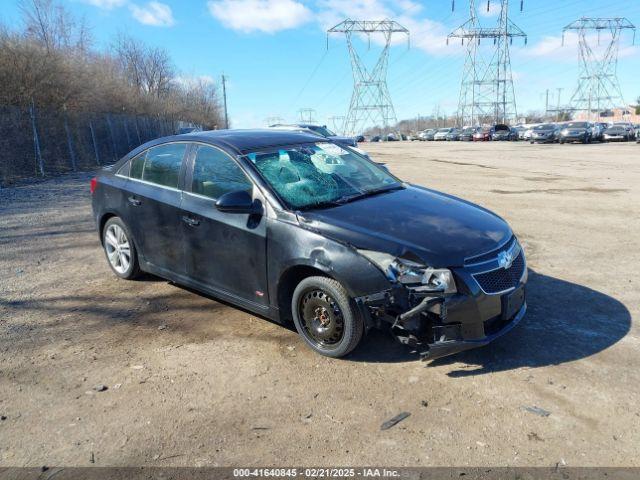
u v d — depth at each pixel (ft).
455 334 11.14
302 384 11.42
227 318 15.03
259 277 13.34
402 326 11.29
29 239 25.23
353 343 11.99
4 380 11.82
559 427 9.68
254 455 9.14
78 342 13.67
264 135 15.99
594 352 12.49
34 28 100.99
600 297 16.01
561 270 18.81
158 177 16.48
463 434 9.57
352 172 15.62
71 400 10.99
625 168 56.49
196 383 11.56
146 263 17.15
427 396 10.83
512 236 13.21
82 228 27.71
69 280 18.67
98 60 124.16
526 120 330.13
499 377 11.48
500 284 11.80
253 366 12.26
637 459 8.79
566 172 52.85
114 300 16.58
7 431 9.98
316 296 12.39
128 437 9.71
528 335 13.46
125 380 11.75
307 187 13.87
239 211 13.00
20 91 68.08
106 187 18.37
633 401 10.44
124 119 93.91
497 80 239.50
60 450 9.39
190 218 14.84
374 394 10.96
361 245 11.51
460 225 12.55
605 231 24.86
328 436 9.61
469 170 56.54
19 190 45.42
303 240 12.23
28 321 15.06
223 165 14.47
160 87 195.31
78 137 73.56
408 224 12.30
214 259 14.46
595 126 126.31
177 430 9.89
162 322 14.84
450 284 10.97
